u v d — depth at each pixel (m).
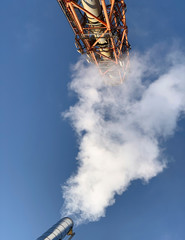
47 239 22.88
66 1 19.94
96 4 20.84
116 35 24.38
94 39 28.03
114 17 24.48
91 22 23.78
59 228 25.38
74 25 24.48
